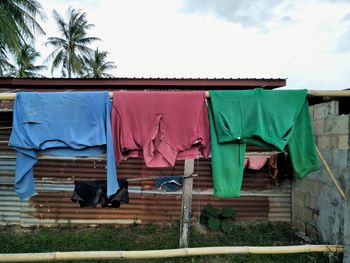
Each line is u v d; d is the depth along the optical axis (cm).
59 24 2125
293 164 263
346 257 276
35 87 584
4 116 505
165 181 428
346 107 414
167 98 257
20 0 1188
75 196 377
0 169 522
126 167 534
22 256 267
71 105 255
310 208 463
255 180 543
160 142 256
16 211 529
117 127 257
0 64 1345
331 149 398
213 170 256
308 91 261
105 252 275
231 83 571
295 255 386
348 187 276
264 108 257
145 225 534
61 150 259
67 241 450
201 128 260
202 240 456
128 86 586
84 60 2266
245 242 454
